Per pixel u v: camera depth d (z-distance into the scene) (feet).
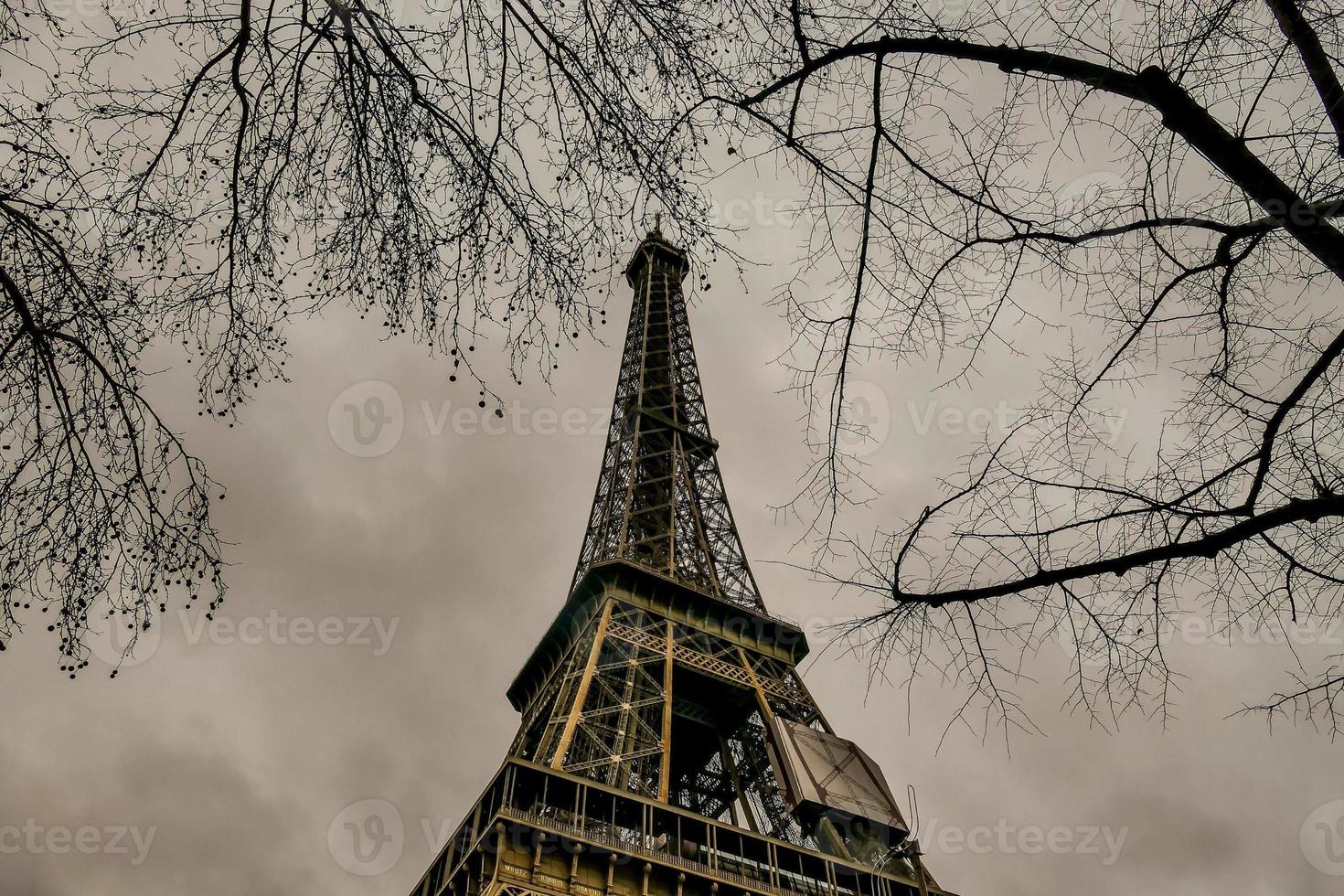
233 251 39.70
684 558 334.24
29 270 37.70
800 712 270.05
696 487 377.09
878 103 37.96
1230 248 36.68
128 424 39.45
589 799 198.29
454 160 40.60
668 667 266.16
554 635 293.23
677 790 296.51
